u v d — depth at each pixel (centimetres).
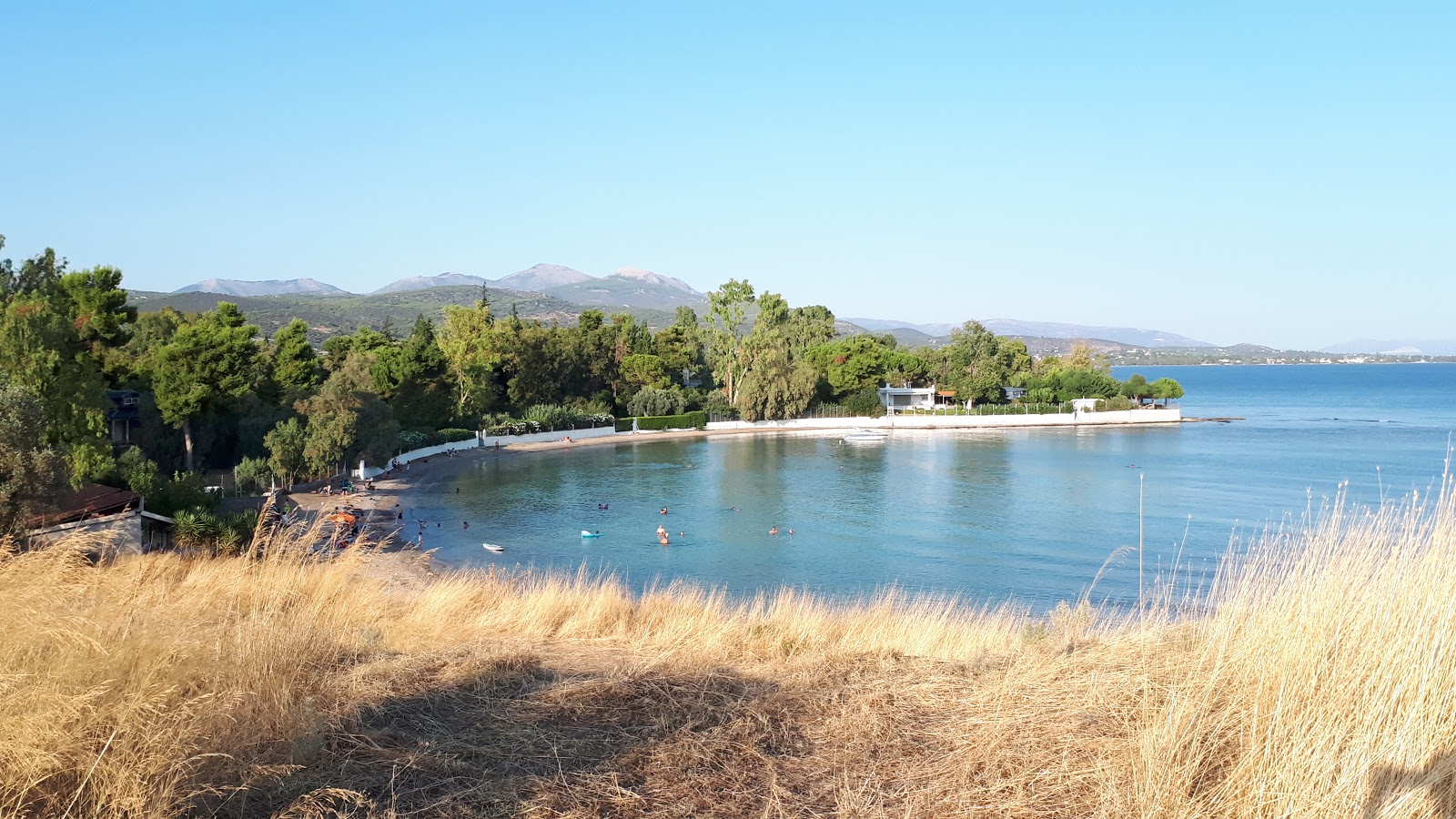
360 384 5472
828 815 420
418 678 646
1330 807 390
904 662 734
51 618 461
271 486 4584
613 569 3225
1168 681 534
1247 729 463
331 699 564
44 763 376
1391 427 10288
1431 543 469
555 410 8881
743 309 10862
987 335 13062
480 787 439
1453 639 438
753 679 683
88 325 4209
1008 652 774
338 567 966
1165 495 5056
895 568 3262
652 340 11294
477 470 6500
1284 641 479
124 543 1973
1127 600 2672
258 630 625
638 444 8588
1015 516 4431
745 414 9956
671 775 467
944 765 481
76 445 2711
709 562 3375
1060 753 481
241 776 428
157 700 430
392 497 4981
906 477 6050
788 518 4425
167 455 4803
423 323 9069
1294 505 4566
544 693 621
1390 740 413
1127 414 10956
